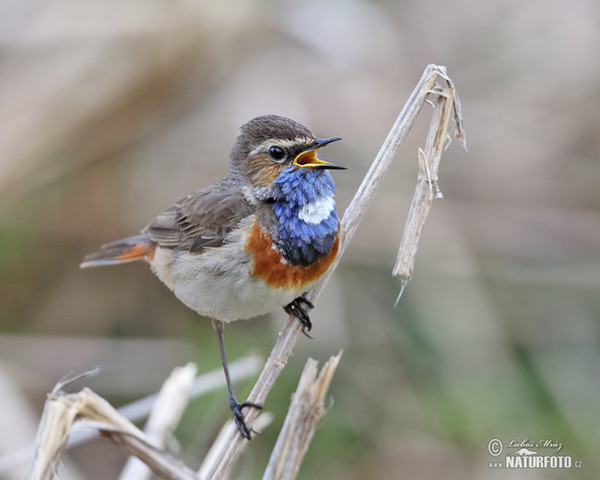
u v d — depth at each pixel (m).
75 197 13.38
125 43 12.96
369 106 13.41
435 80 8.01
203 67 13.30
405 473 11.71
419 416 12.03
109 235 13.45
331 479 11.70
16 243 13.30
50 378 12.59
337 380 12.30
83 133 13.03
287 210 8.63
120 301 13.41
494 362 12.46
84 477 12.24
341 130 13.23
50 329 13.32
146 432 8.41
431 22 14.73
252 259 8.55
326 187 8.75
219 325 9.45
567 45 14.34
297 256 8.58
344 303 12.73
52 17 13.14
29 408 11.88
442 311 12.75
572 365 12.66
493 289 13.33
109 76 12.98
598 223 13.57
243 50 13.48
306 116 13.03
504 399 12.14
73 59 13.02
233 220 8.77
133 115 13.15
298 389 6.83
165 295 13.37
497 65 14.41
